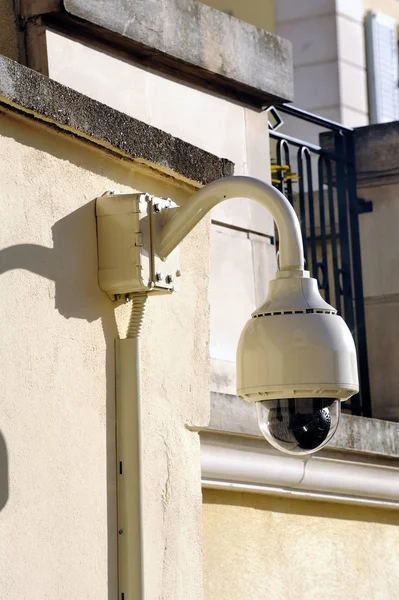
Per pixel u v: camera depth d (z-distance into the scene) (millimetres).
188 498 4785
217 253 6598
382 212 8469
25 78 4070
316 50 13938
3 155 4043
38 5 5672
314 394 4008
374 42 14383
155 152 4711
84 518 4250
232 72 6660
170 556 4652
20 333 4043
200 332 4965
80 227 4359
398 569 7227
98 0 5824
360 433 6754
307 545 6527
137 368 4469
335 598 6664
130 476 4438
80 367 4301
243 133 6887
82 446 4277
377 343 8391
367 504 6980
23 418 4023
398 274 8375
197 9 6453
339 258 8609
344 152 8586
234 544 6051
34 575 4000
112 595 4363
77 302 4309
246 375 4043
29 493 4020
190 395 4855
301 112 7988
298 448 4062
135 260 4379
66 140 4332
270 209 4180
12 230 4051
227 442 5875
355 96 14000
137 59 6207
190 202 4363
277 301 4086
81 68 5859
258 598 6141
